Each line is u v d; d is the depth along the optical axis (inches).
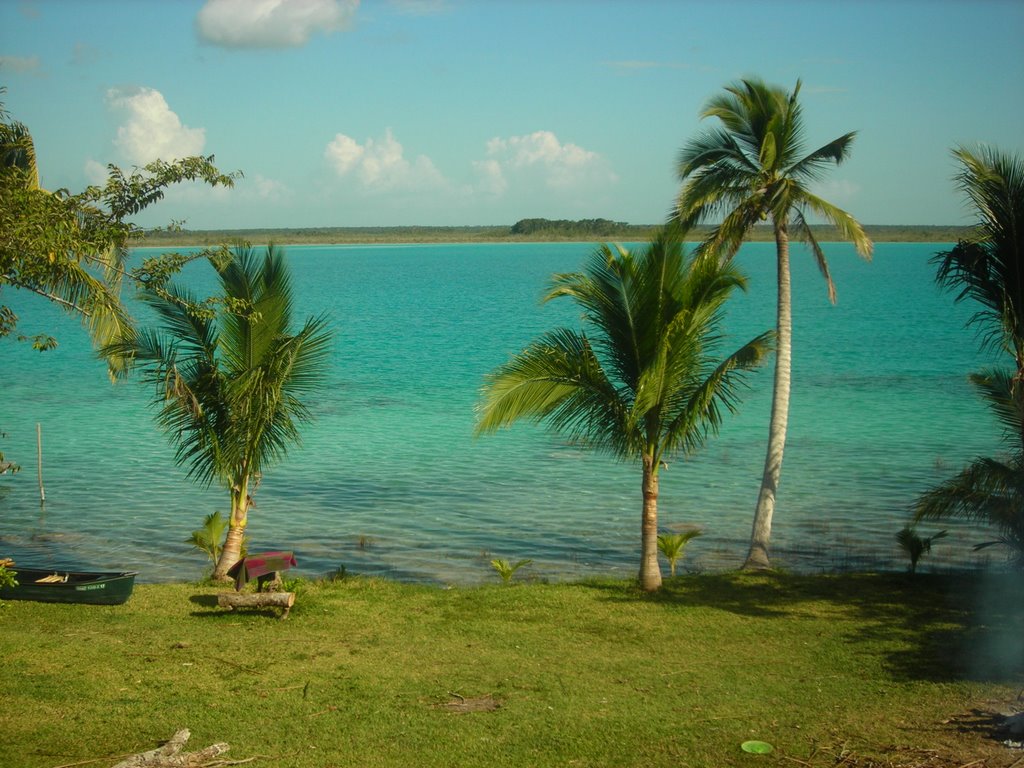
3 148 480.1
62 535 847.1
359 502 970.7
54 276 462.9
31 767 313.3
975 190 528.1
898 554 769.6
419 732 348.8
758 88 693.3
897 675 413.4
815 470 1095.0
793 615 529.0
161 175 470.6
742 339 2465.6
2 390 1759.4
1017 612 521.7
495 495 999.0
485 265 7731.3
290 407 666.2
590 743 336.2
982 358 2144.4
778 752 324.5
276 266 639.8
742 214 711.1
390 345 2482.8
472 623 517.3
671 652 460.1
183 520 901.2
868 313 3400.6
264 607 529.7
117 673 418.3
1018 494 552.4
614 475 1089.4
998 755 313.7
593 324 600.1
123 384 1831.9
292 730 350.9
